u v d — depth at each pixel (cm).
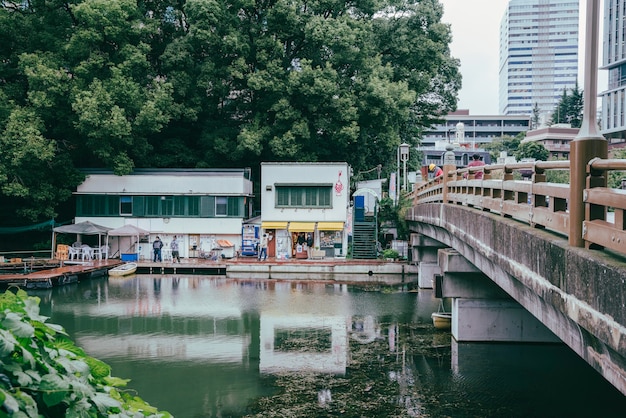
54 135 4309
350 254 4212
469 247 1656
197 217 4297
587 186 679
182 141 4712
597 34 684
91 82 4038
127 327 2259
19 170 3788
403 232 4162
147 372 1684
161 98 4094
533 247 872
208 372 1681
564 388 1504
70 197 4431
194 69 4462
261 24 4478
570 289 697
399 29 4831
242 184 4297
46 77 3750
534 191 911
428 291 3161
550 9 17025
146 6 4588
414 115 5303
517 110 17362
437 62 4966
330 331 2197
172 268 3884
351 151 4869
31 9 4309
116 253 4278
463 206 1727
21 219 4297
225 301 2823
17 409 302
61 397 341
